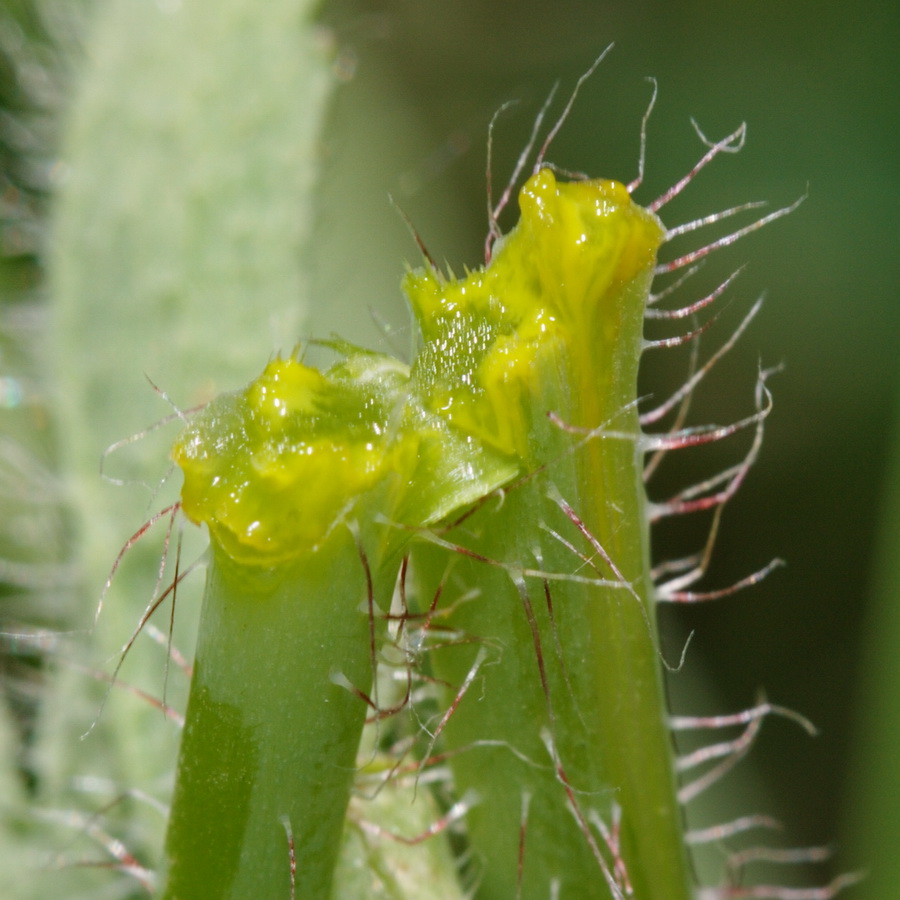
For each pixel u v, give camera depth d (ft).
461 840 0.24
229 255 0.27
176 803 0.22
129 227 0.27
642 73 0.45
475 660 0.23
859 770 0.33
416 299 0.22
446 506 0.22
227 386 0.27
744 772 0.37
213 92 0.28
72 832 0.26
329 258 0.34
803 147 0.42
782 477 0.41
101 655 0.26
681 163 0.43
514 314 0.22
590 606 0.22
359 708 0.22
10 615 0.27
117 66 0.28
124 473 0.26
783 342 0.42
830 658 0.39
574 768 0.23
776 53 0.43
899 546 0.32
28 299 0.28
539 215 0.22
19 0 0.29
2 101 0.30
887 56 0.43
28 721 0.27
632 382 0.22
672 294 0.42
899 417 0.34
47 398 0.27
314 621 0.22
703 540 0.41
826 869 0.36
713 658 0.40
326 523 0.22
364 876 0.24
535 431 0.22
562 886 0.23
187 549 0.26
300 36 0.28
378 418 0.22
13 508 0.27
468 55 0.45
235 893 0.22
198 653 0.22
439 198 0.43
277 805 0.22
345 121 0.39
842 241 0.42
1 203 0.29
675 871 0.23
